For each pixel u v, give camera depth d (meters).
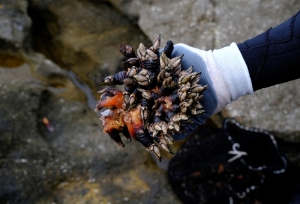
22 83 1.56
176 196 1.39
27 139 1.42
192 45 1.65
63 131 1.50
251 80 0.72
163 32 1.71
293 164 1.42
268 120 1.42
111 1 1.85
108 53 1.78
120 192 1.37
